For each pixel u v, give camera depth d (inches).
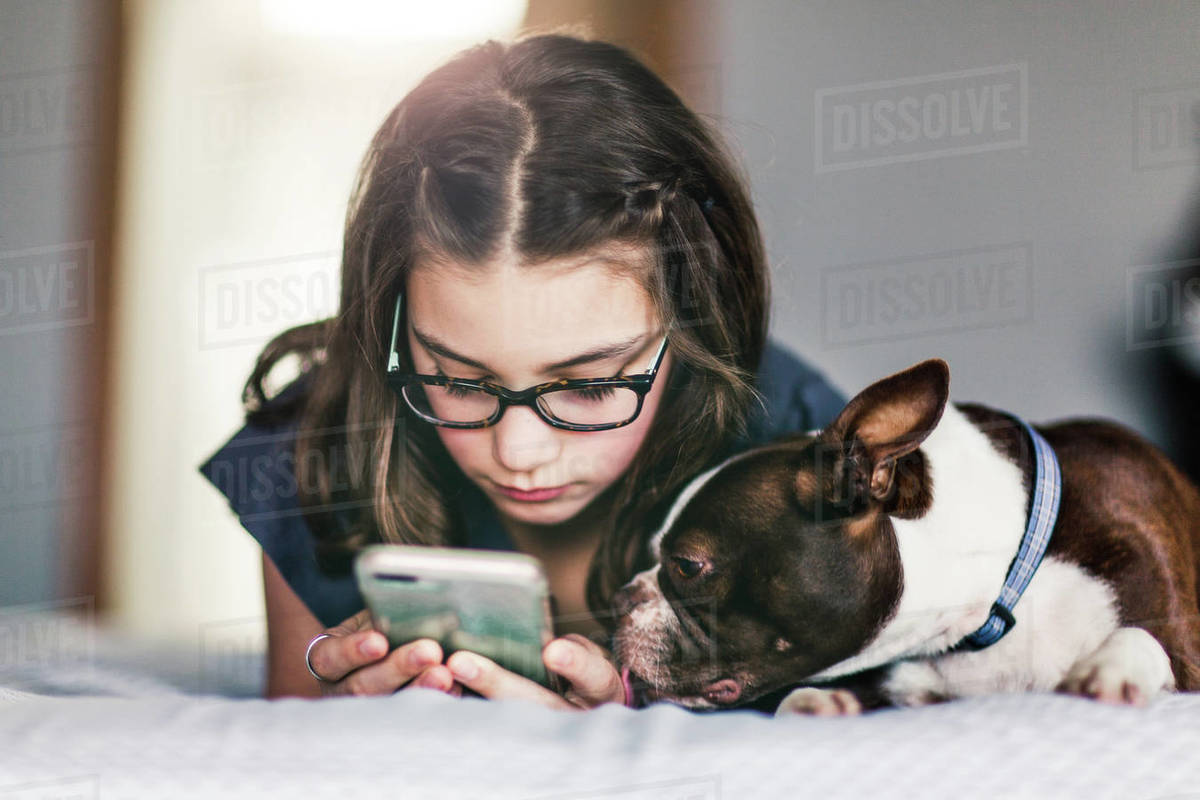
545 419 40.6
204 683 43.7
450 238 39.1
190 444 51.1
